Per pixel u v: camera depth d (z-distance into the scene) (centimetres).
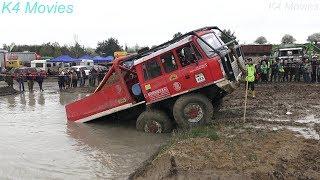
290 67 2708
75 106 1495
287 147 884
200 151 853
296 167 767
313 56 3102
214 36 1338
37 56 6294
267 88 2289
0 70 4991
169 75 1237
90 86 3195
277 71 2716
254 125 1199
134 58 1321
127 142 1177
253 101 1775
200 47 1214
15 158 1025
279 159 805
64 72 3180
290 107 1572
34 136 1290
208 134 1001
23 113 1791
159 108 1313
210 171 755
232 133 1066
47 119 1608
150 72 1261
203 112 1212
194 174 754
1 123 1529
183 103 1209
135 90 1338
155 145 1130
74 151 1093
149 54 1268
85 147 1135
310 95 1933
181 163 789
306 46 3594
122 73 1344
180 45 1221
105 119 1497
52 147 1141
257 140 948
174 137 1062
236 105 1667
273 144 912
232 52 1285
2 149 1119
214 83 1205
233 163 783
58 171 915
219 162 790
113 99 1378
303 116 1364
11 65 5562
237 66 1309
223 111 1516
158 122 1274
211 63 1201
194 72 1212
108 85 1422
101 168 930
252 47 4706
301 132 1098
